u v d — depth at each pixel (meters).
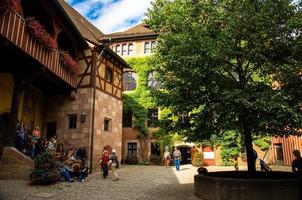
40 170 11.33
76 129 18.09
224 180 8.92
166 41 10.27
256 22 9.21
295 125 8.58
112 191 10.59
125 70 27.59
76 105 18.41
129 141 26.23
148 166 22.67
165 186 11.89
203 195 9.48
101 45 18.98
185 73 9.30
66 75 16.70
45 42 13.37
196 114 10.11
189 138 10.16
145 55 27.45
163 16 11.02
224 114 9.16
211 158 24.34
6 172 11.98
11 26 10.98
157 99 10.45
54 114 18.92
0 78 15.00
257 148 24.12
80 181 12.82
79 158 15.37
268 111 8.12
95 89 18.50
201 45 9.11
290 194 8.58
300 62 8.80
